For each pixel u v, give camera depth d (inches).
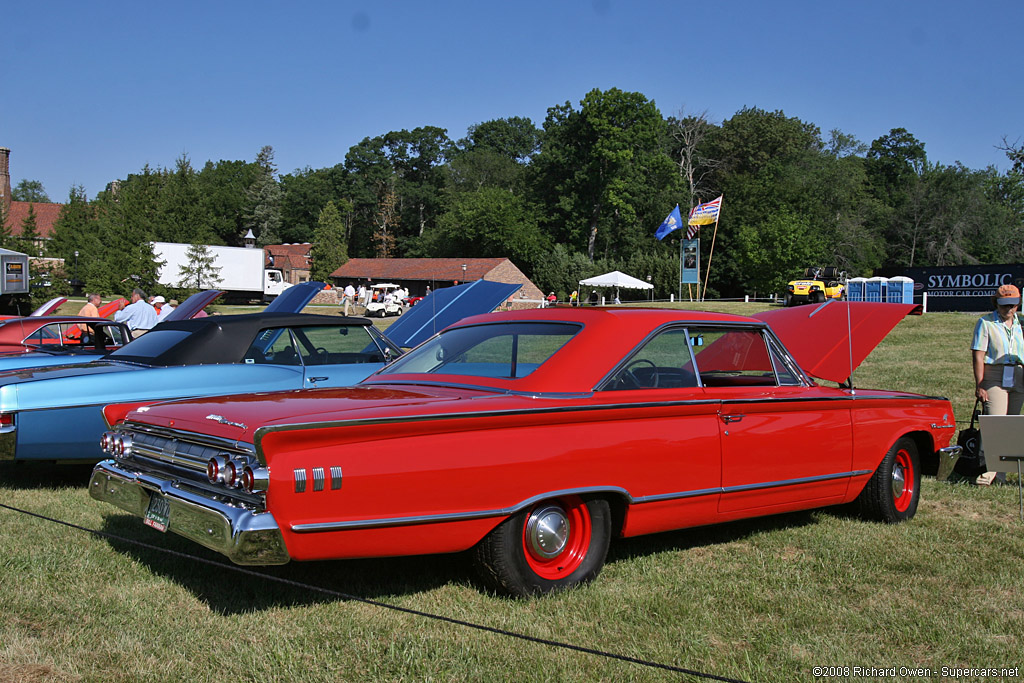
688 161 3095.5
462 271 2765.7
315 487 120.6
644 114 2819.9
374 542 126.9
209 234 2170.3
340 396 150.9
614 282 1994.3
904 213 2805.1
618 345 157.8
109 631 127.7
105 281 1502.2
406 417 127.7
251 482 118.3
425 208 4197.8
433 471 129.7
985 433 220.2
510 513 137.3
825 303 233.9
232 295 2295.8
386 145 4325.8
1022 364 253.9
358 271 3142.2
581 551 150.9
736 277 2593.5
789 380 190.2
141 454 150.0
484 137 4500.5
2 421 214.2
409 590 149.3
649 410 153.9
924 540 188.5
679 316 171.2
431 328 375.2
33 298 1284.4
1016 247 2714.1
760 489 172.4
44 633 126.5
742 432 168.6
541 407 140.9
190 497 130.3
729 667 120.0
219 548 120.9
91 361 269.4
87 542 176.6
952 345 740.0
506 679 113.7
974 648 128.3
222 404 145.3
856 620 138.6
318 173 4714.6
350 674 114.4
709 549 181.3
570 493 143.4
